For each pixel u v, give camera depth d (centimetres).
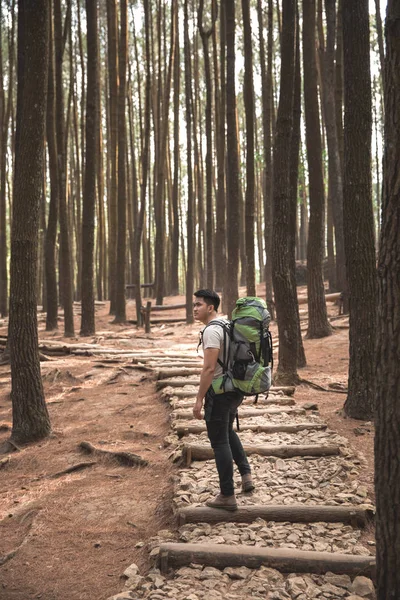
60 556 417
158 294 2264
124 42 1844
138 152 3206
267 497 455
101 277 2795
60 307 2364
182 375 958
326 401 781
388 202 283
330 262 1977
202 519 429
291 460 546
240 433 622
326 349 1161
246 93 1255
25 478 585
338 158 1529
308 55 1198
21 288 684
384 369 286
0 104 2103
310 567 362
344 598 337
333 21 1512
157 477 546
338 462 532
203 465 543
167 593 342
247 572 364
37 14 664
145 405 822
